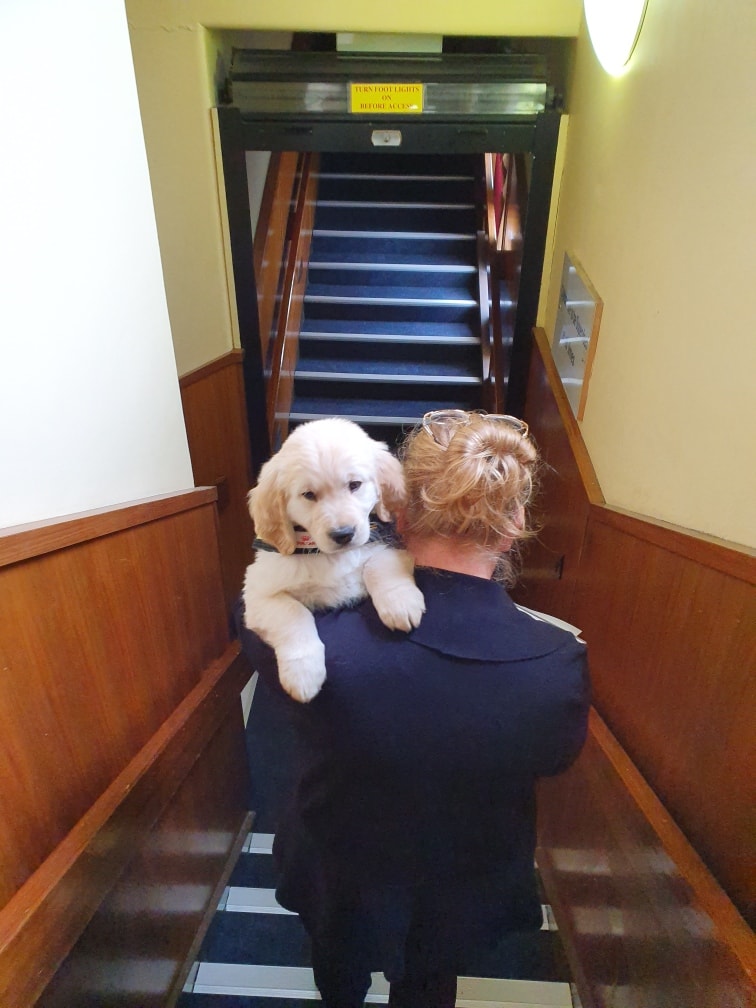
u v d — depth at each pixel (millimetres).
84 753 1092
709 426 1162
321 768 850
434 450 897
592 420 1985
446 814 835
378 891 902
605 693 1562
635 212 1652
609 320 1839
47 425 1047
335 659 792
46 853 985
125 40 1249
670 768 1169
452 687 751
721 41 1166
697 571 1114
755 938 862
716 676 1029
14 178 949
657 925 1081
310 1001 1508
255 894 1771
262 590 1026
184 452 1614
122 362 1289
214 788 1683
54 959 928
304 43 3570
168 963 1400
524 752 775
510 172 3426
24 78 966
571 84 2543
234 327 3062
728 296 1104
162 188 2730
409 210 4359
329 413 3775
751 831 895
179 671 1484
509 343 3260
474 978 1584
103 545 1134
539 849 1876
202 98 2557
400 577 876
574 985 1527
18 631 916
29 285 989
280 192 3578
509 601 844
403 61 2609
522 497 881
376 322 4074
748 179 1049
